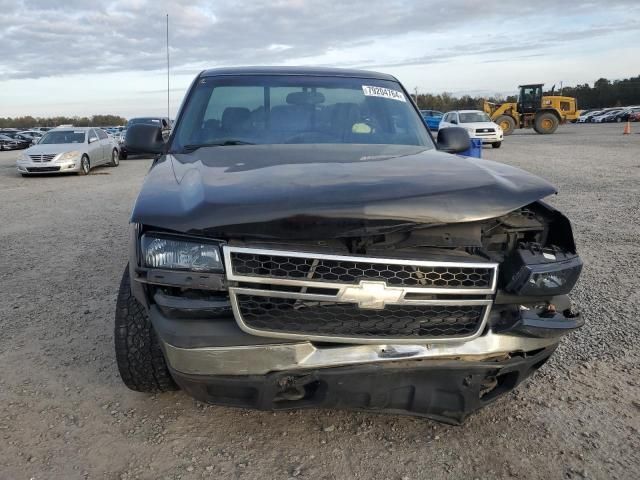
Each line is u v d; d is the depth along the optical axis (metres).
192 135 3.50
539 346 2.45
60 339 3.79
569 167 14.20
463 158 3.07
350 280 2.12
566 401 2.98
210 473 2.40
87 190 12.52
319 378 2.19
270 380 2.20
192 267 2.16
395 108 3.88
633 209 8.38
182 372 2.24
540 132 34.25
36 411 2.88
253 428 2.73
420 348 2.23
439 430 2.71
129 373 2.77
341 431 2.71
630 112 61.28
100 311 4.32
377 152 3.09
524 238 2.51
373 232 2.11
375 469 2.43
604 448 2.57
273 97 3.73
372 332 2.21
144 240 2.25
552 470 2.42
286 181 2.36
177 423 2.77
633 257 5.74
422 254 2.23
